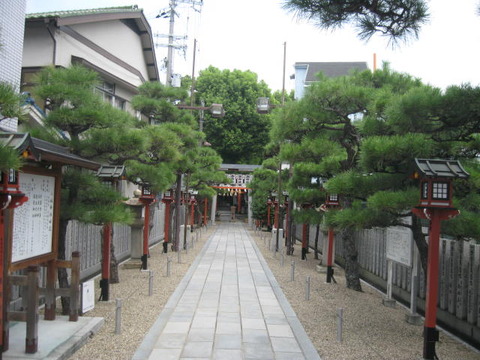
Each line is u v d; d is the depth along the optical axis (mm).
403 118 6047
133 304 8773
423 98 5738
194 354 5980
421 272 9125
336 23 4992
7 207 4754
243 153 43250
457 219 6434
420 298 9117
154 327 7152
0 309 4984
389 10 4836
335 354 6125
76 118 7445
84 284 7652
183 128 15578
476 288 7137
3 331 5355
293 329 7305
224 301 9414
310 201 13836
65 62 13516
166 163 13539
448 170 5730
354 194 7355
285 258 17531
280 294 10227
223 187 38562
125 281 11375
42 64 12805
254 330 7246
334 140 11281
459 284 7660
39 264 6793
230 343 6523
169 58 25703
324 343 6629
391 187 7160
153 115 16250
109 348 6066
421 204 5852
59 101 7809
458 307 7664
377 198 6246
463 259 7535
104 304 8664
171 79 25719
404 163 6652
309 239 21828
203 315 8148
